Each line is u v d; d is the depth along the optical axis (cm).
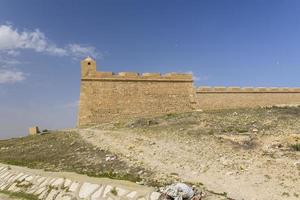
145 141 2247
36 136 3023
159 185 1296
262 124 2619
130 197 1170
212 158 1780
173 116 3288
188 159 1761
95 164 1716
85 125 3475
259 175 1504
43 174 1580
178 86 3919
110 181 1335
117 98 3650
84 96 3566
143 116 3669
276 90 4562
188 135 2373
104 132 2756
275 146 1983
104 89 3634
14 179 1631
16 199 1390
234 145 2044
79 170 1638
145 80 3797
